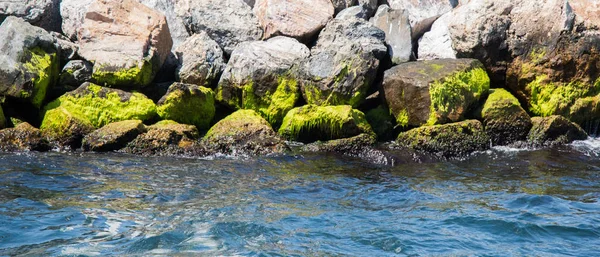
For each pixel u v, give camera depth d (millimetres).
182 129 12812
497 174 11805
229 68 14125
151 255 7988
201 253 8086
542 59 14000
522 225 9164
